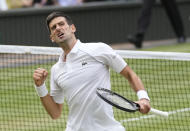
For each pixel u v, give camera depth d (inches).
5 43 1555.1
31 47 732.0
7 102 1026.1
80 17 1685.5
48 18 497.4
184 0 1953.7
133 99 993.5
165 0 1738.4
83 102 491.8
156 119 847.1
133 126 813.9
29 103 1008.9
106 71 499.5
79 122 499.2
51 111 526.9
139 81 487.8
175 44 1780.3
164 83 1130.0
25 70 1320.1
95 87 490.3
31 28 1587.1
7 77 1269.7
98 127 491.8
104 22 1758.1
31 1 1761.8
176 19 1776.6
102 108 487.8
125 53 679.1
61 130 817.5
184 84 1047.6
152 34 1883.6
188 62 1320.1
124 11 1809.8
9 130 832.3
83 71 491.5
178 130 784.3
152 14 1870.1
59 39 493.0
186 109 901.2
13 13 1550.2
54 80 517.3
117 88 1085.1
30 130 825.5
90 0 1889.8
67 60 498.6
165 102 959.6
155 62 1339.8
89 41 1718.8
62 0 1825.8
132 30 1843.0
